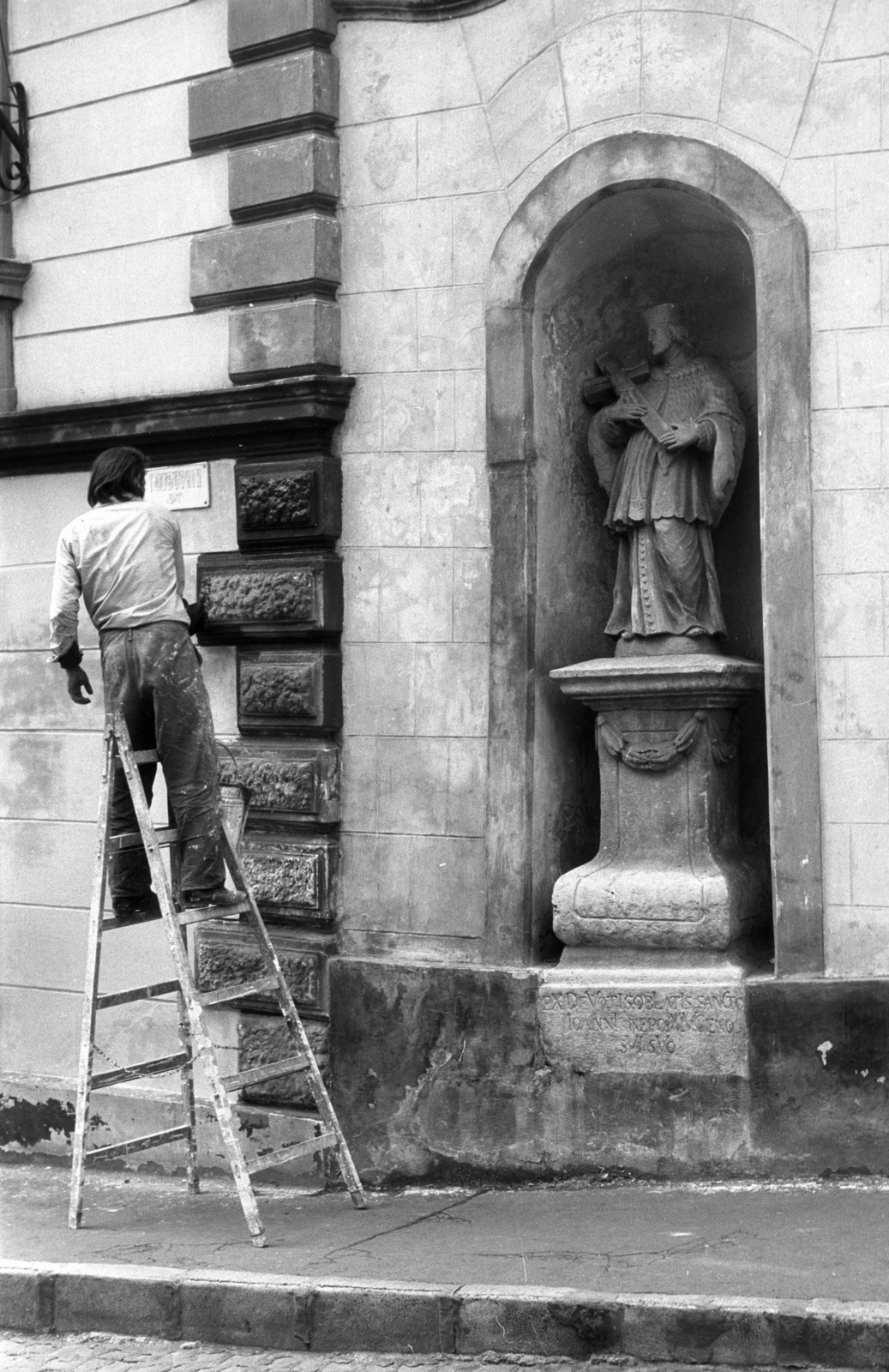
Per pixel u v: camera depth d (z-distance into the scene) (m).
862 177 7.47
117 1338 6.58
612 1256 6.53
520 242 8.12
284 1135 8.52
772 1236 6.68
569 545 8.50
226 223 8.88
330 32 8.55
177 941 7.33
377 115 8.48
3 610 9.73
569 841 8.44
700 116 7.75
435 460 8.34
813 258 7.55
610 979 7.82
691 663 7.89
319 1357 6.22
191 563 8.98
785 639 7.57
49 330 9.56
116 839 7.80
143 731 7.83
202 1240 7.23
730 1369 5.75
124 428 9.06
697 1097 7.66
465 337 8.28
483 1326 6.09
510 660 8.15
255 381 8.70
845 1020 7.44
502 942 8.12
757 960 7.95
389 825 8.41
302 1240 7.14
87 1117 8.33
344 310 8.58
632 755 8.09
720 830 8.10
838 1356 5.64
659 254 8.57
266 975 8.34
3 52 9.69
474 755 8.23
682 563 8.15
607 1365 5.88
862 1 7.46
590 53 7.97
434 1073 8.16
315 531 8.48
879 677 7.44
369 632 8.48
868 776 7.45
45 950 9.55
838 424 7.50
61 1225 7.68
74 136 9.45
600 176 7.93
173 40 9.08
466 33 8.28
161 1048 9.08
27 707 9.66
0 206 9.73
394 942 8.39
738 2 7.68
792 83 7.58
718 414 8.14
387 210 8.46
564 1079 7.89
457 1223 7.32
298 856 8.51
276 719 8.60
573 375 8.57
